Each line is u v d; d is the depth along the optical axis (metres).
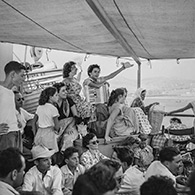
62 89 4.85
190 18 3.50
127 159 4.28
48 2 3.21
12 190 2.51
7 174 2.56
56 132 4.66
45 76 7.56
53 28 4.38
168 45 5.49
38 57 7.59
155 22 3.85
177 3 3.01
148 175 3.65
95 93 5.82
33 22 4.03
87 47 6.02
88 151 4.75
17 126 3.71
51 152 3.80
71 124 4.99
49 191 3.78
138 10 3.40
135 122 5.88
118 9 3.43
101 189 1.77
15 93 4.73
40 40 5.32
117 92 5.73
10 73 3.59
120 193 3.76
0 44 6.63
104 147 5.49
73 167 4.23
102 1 3.19
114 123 5.81
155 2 3.05
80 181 1.79
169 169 3.65
